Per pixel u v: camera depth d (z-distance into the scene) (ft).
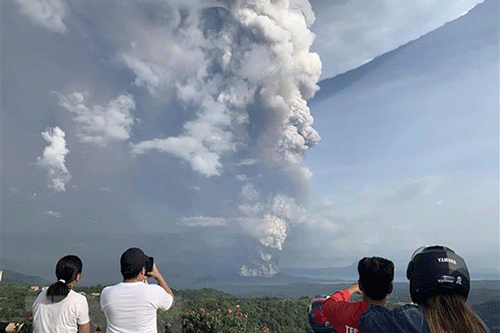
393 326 6.01
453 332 5.67
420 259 6.20
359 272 7.48
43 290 12.48
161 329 12.25
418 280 6.12
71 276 12.48
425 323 5.84
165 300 12.01
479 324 5.71
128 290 11.65
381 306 6.50
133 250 12.03
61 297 11.99
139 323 11.47
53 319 11.91
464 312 5.77
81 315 12.03
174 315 12.42
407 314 6.00
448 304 5.84
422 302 6.08
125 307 11.50
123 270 11.85
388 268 7.23
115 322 11.48
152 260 12.31
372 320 6.27
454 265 5.96
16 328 12.05
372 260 7.38
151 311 11.65
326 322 7.80
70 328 11.96
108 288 11.91
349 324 7.20
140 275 11.97
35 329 12.00
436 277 5.93
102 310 11.89
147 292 11.68
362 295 7.45
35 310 12.14
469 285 6.01
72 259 12.60
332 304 7.61
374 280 7.20
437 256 6.08
